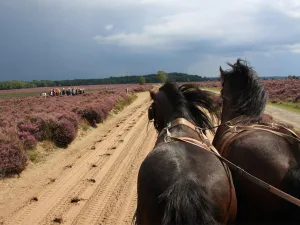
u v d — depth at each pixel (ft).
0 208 23.40
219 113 13.98
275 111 68.74
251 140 11.41
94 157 37.83
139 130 55.72
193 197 8.09
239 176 11.18
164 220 7.98
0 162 29.68
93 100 89.15
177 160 9.43
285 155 10.64
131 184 28.14
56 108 67.67
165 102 13.61
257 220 11.25
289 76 256.93
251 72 14.57
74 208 23.36
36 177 30.27
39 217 21.93
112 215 22.12
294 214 10.28
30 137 37.27
